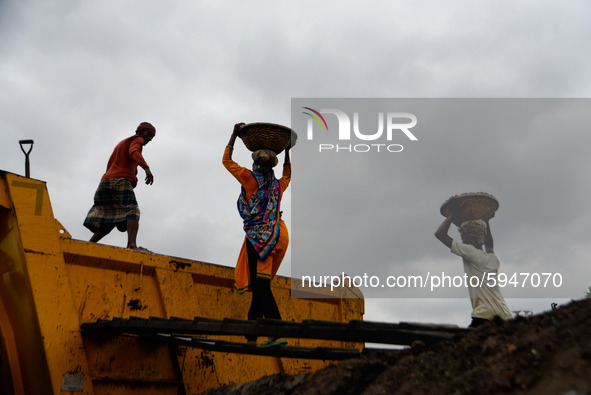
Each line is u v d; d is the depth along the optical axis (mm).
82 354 5023
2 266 5309
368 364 3664
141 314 5621
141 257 5762
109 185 6297
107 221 6242
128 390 5305
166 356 5676
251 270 4629
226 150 4871
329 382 3744
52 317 4988
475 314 5629
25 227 5148
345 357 4184
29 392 4988
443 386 2953
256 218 4680
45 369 4836
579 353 2609
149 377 5465
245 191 4836
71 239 5367
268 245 4562
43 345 4844
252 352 4617
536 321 3154
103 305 5410
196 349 5875
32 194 5332
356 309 7715
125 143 6547
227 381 6008
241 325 4008
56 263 5195
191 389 5672
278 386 4426
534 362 2729
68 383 4855
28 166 5695
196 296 6012
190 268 6070
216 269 6281
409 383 3199
